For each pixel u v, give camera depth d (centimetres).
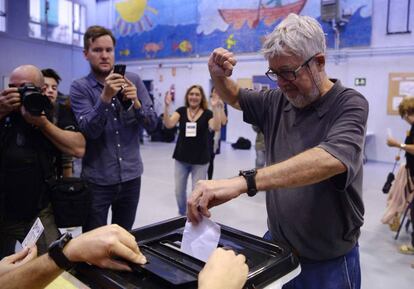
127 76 217
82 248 70
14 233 181
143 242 89
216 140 448
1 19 859
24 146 176
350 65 709
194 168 346
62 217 184
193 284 69
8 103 166
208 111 350
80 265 75
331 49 725
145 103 219
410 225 354
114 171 204
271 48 100
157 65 1045
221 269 64
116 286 67
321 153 88
